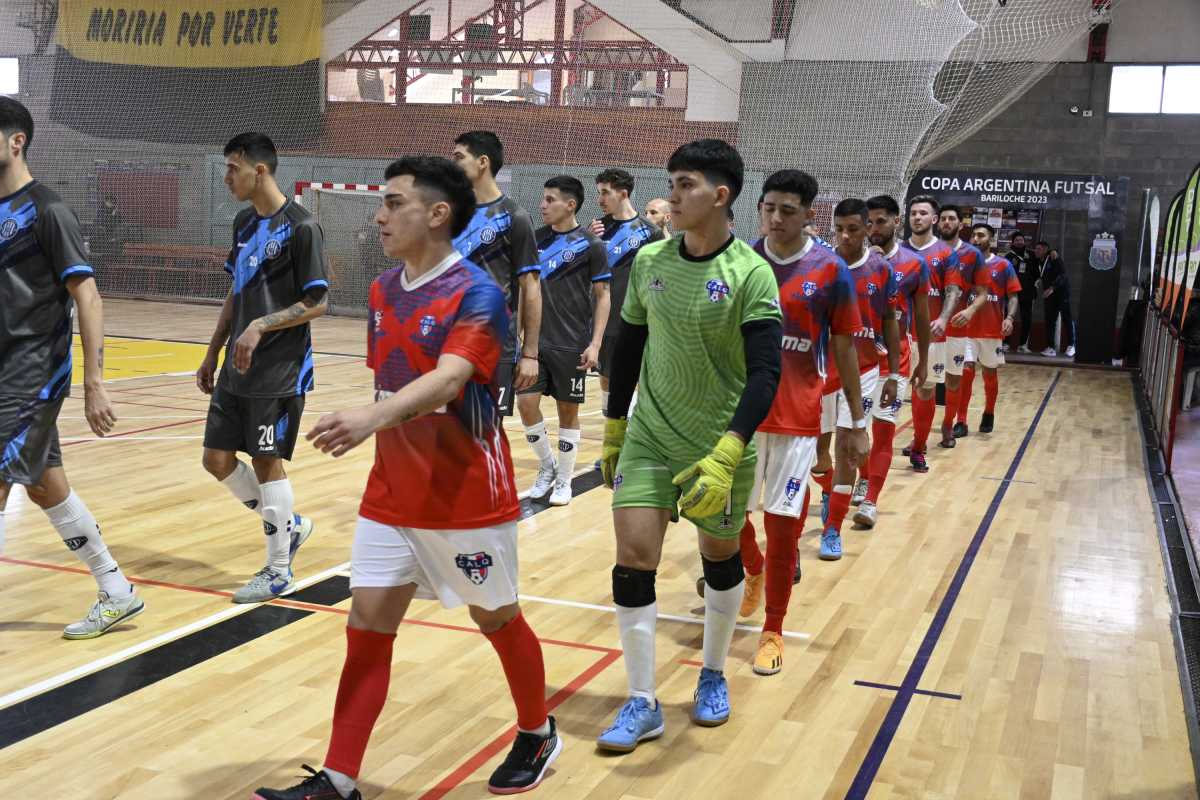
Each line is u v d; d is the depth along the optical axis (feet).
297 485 21.09
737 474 9.97
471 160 16.37
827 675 12.14
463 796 8.96
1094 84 57.77
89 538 12.38
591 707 10.96
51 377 11.51
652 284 9.73
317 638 12.60
